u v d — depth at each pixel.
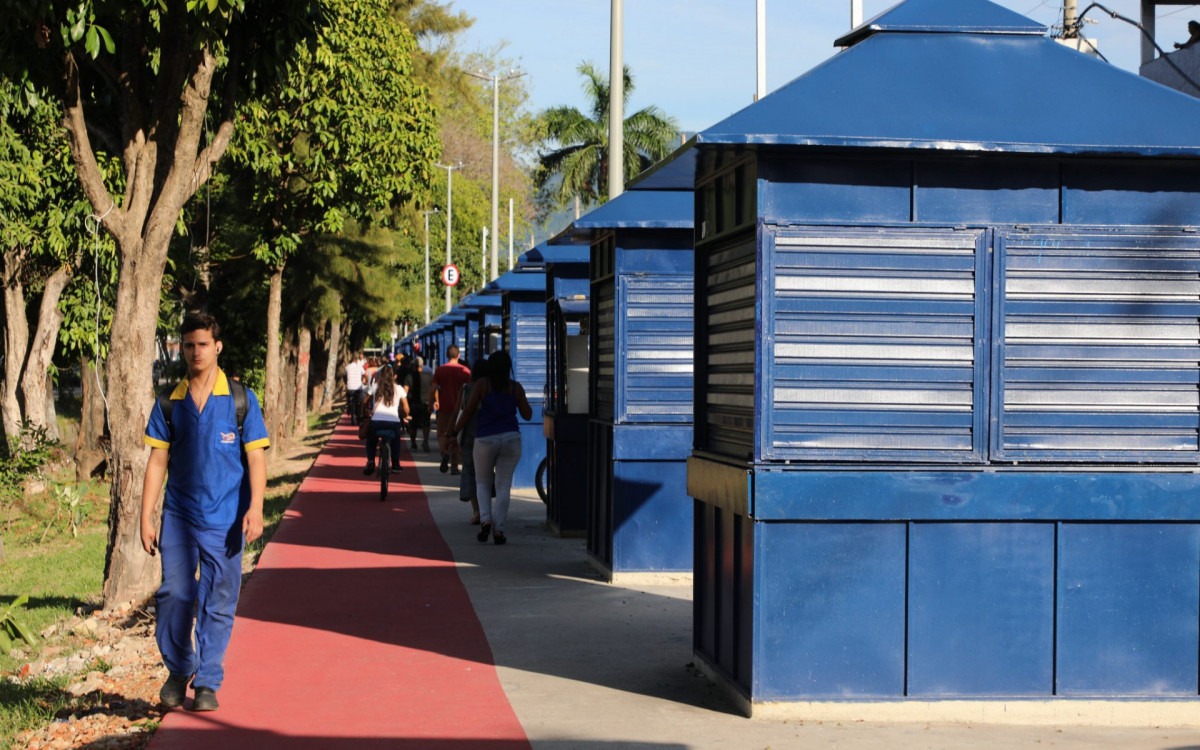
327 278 31.53
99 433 25.48
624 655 7.80
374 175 22.31
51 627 10.07
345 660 7.63
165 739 5.87
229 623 6.48
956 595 6.27
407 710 6.43
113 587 10.59
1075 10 17.41
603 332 11.61
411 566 11.63
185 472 6.38
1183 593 6.36
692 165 6.84
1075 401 6.43
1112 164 6.43
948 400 6.35
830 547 6.24
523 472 19.05
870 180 6.31
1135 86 6.48
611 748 5.74
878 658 6.25
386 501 17.80
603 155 55.78
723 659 6.86
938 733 6.02
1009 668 6.29
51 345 24.11
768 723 6.15
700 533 7.34
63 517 20.84
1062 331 6.41
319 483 20.59
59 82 9.91
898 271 6.32
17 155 18.86
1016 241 6.38
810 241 6.27
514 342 19.03
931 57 6.53
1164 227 6.44
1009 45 6.66
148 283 10.46
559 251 14.28
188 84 10.23
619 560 10.57
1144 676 6.34
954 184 6.36
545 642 8.19
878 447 6.32
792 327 6.29
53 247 19.83
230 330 33.59
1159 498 6.32
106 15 9.95
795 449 6.28
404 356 28.52
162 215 10.30
